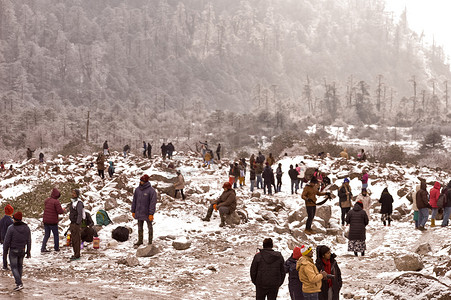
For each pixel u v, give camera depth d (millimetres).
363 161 32438
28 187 28375
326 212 16188
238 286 9281
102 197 18844
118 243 13320
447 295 4535
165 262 11320
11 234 8555
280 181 24422
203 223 15422
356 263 11508
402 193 21656
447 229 14492
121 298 8031
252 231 14586
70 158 38188
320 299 6742
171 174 22906
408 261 9867
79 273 10242
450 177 28109
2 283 8977
